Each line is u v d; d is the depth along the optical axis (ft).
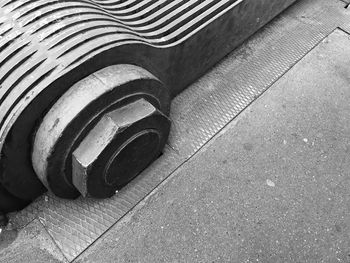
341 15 9.07
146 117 4.98
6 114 4.38
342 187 6.39
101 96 4.53
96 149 4.72
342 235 5.88
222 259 5.57
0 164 4.60
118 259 5.51
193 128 6.86
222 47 7.23
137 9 5.86
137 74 4.95
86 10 5.03
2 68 4.49
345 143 6.92
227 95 7.37
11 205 5.56
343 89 7.70
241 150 6.68
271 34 8.52
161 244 5.65
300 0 9.26
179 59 6.25
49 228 5.69
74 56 4.46
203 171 6.39
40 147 4.62
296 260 5.62
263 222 5.93
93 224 5.75
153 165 6.35
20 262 5.40
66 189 5.37
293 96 7.50
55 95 4.52
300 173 6.49
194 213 5.95
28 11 4.78
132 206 5.95
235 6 6.56
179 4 6.12
